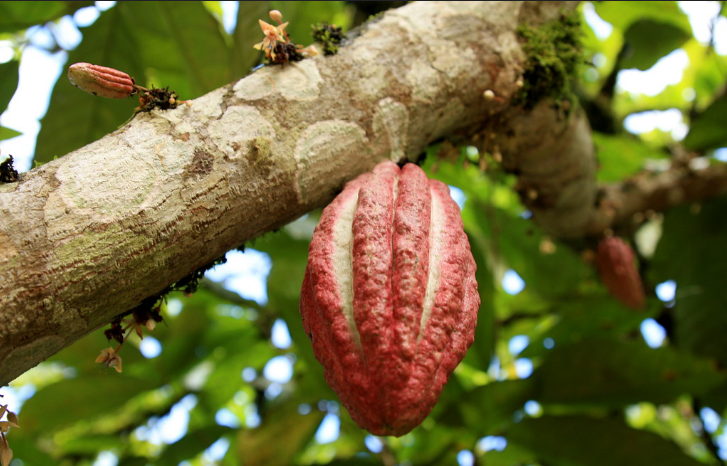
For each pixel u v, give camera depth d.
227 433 1.03
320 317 0.66
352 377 0.64
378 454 1.02
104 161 0.65
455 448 0.99
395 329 0.64
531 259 1.20
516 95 0.81
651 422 1.38
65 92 0.90
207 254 0.68
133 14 0.93
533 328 1.23
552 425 0.93
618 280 1.06
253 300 1.07
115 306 0.65
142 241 0.65
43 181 0.63
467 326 0.67
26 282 0.61
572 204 0.99
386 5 1.06
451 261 0.67
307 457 1.30
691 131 1.18
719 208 1.16
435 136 0.79
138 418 1.24
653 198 1.16
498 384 0.93
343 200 0.70
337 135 0.72
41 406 1.01
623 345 0.92
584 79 1.38
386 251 0.66
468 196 1.17
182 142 0.67
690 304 1.12
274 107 0.70
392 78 0.75
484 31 0.79
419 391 0.64
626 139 1.27
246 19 0.84
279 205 0.70
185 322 1.13
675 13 1.13
